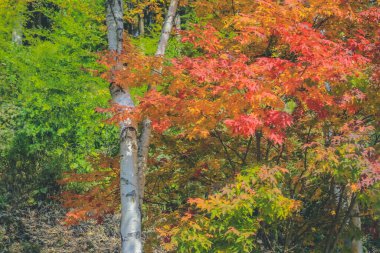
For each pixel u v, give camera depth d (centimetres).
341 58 520
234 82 500
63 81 1180
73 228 1046
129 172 568
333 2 566
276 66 526
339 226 705
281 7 550
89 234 1041
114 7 625
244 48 649
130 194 562
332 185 689
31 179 1100
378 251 1049
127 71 552
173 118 557
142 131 610
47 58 1227
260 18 556
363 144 567
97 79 1234
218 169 681
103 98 1202
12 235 990
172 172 692
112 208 644
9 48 1448
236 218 550
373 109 592
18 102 1253
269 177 554
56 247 988
